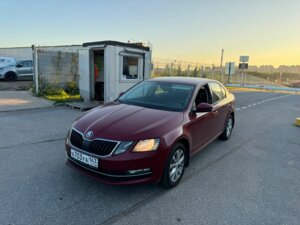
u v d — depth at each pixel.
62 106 9.22
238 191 3.57
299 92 27.08
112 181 3.05
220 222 2.83
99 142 3.08
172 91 4.48
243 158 4.93
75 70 12.77
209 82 5.20
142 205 3.08
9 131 5.86
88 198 3.15
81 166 3.25
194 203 3.19
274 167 4.54
